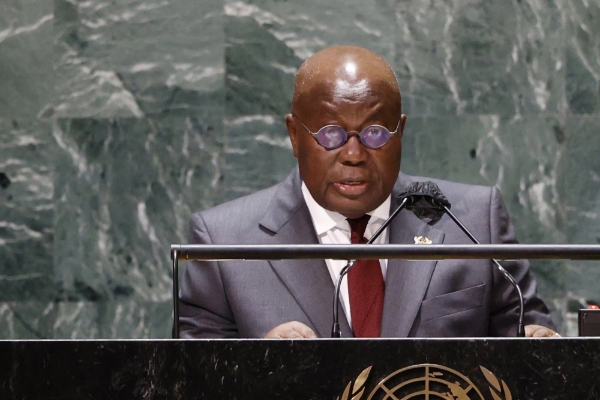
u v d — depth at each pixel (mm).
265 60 17109
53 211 17094
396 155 9805
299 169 10578
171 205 17047
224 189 17078
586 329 9266
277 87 17094
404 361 6430
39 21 17109
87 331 17078
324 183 9766
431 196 8797
